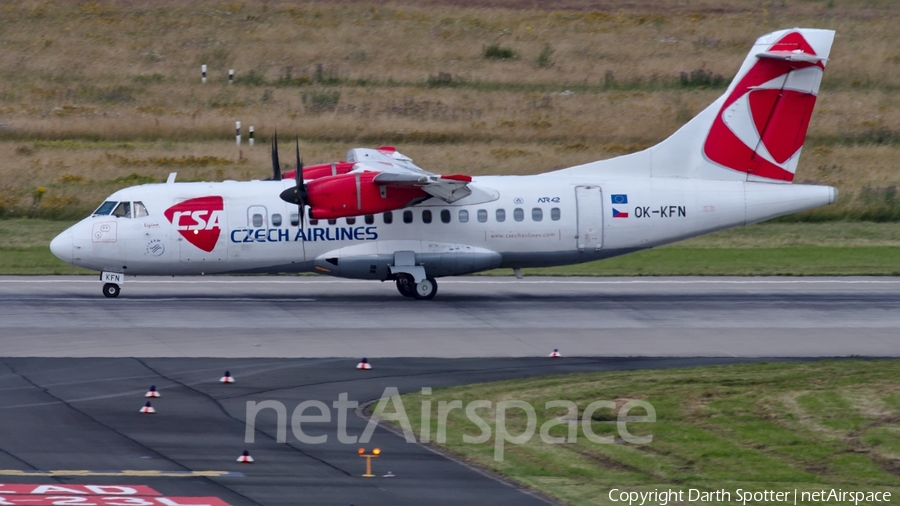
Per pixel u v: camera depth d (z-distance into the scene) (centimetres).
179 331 8994
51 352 8106
